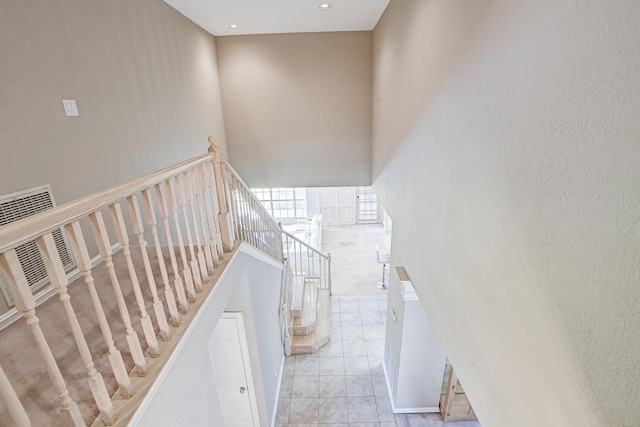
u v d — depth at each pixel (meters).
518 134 1.28
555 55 1.05
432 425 3.94
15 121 1.91
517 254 1.30
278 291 4.57
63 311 1.87
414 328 3.58
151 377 1.38
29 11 2.00
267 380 3.74
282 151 5.84
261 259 3.42
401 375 3.86
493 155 1.48
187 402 1.69
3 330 1.69
